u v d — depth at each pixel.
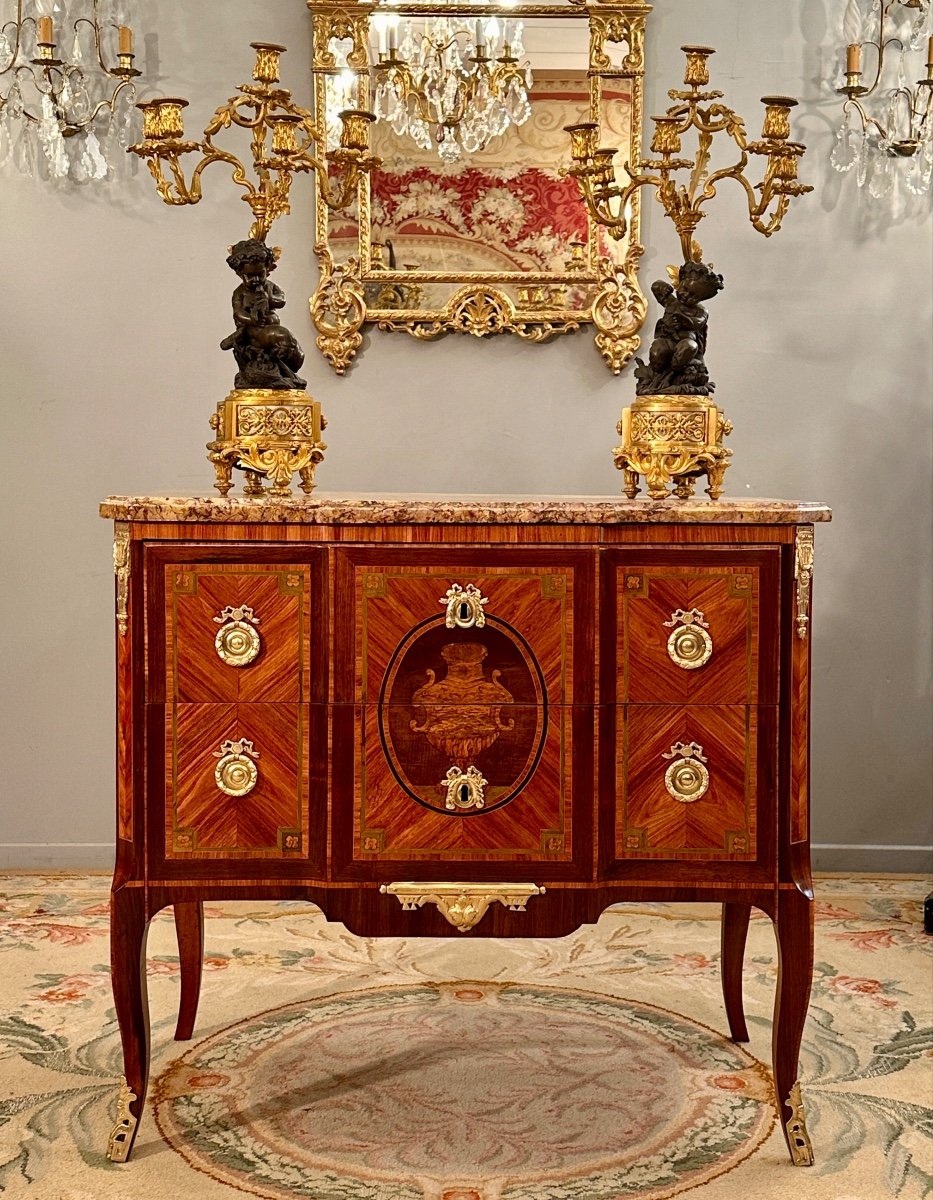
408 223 3.51
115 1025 2.67
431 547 2.21
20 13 3.48
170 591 2.21
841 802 3.72
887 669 3.69
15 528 3.63
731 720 2.23
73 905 3.40
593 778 2.23
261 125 2.48
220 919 3.38
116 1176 2.10
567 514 2.17
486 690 2.23
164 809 2.24
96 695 3.67
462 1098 2.38
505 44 3.46
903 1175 2.11
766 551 2.22
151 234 3.55
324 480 3.61
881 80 3.54
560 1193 2.06
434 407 3.59
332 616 2.21
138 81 3.52
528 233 3.52
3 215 3.55
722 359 3.60
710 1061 2.55
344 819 2.24
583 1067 2.52
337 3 3.44
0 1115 2.30
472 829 2.24
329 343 3.54
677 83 3.51
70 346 3.58
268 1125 2.28
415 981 2.96
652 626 2.22
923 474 3.64
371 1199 2.04
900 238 3.58
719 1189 2.07
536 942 3.23
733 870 2.25
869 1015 2.73
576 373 3.58
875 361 3.61
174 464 3.62
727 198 3.55
